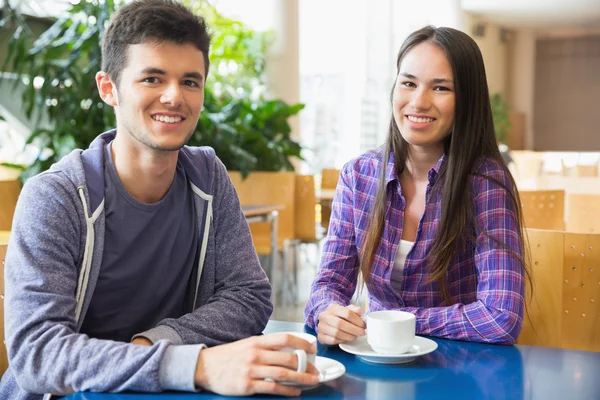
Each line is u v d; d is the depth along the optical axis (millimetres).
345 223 1603
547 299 1676
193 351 966
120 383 955
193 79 1162
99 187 1192
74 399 935
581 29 13672
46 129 4504
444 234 1455
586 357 1148
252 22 6992
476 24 12430
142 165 1201
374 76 9586
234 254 1349
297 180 4781
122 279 1220
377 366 1093
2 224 3518
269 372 928
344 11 9391
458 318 1305
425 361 1125
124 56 1141
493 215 1418
